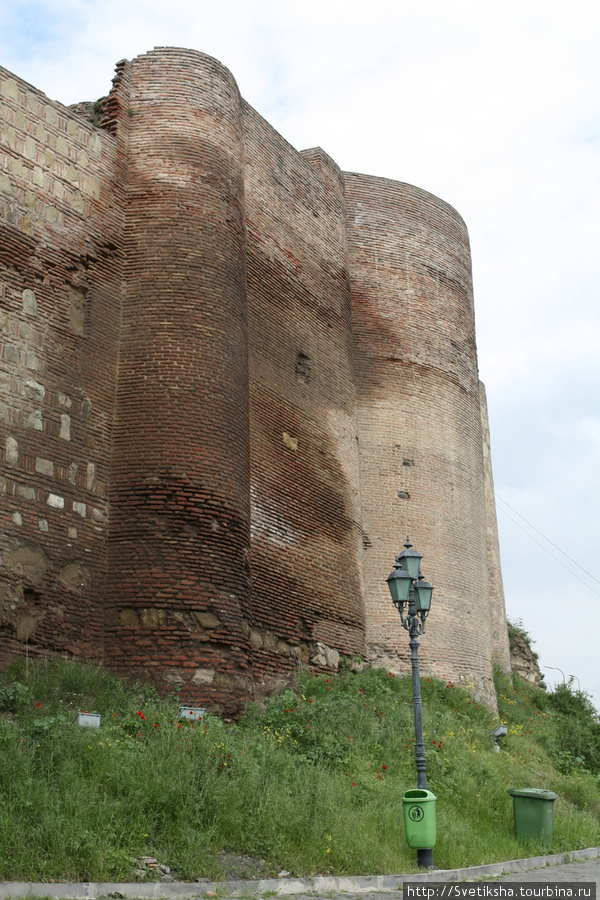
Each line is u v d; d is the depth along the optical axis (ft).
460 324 81.30
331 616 63.10
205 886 27.81
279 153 69.00
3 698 39.27
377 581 69.72
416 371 76.28
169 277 52.95
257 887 28.94
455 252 82.89
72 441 48.34
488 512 106.63
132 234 53.98
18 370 46.60
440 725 55.26
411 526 72.18
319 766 40.45
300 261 68.80
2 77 49.29
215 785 32.65
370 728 48.96
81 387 49.49
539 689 100.07
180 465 49.55
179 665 46.21
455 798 45.42
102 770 31.89
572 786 59.11
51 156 50.90
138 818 29.94
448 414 77.51
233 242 56.24
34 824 27.73
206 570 48.34
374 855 34.30
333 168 76.48
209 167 56.18
